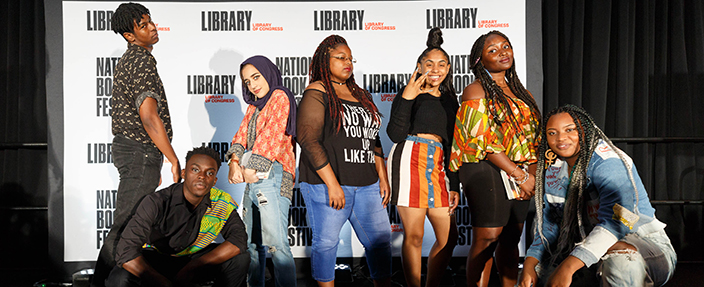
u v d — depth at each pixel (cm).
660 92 304
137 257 188
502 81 216
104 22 275
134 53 217
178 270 206
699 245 305
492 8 279
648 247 159
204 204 205
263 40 281
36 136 301
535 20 277
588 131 166
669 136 306
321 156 192
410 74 281
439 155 212
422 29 281
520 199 205
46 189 303
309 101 197
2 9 304
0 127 305
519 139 203
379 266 211
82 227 275
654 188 308
